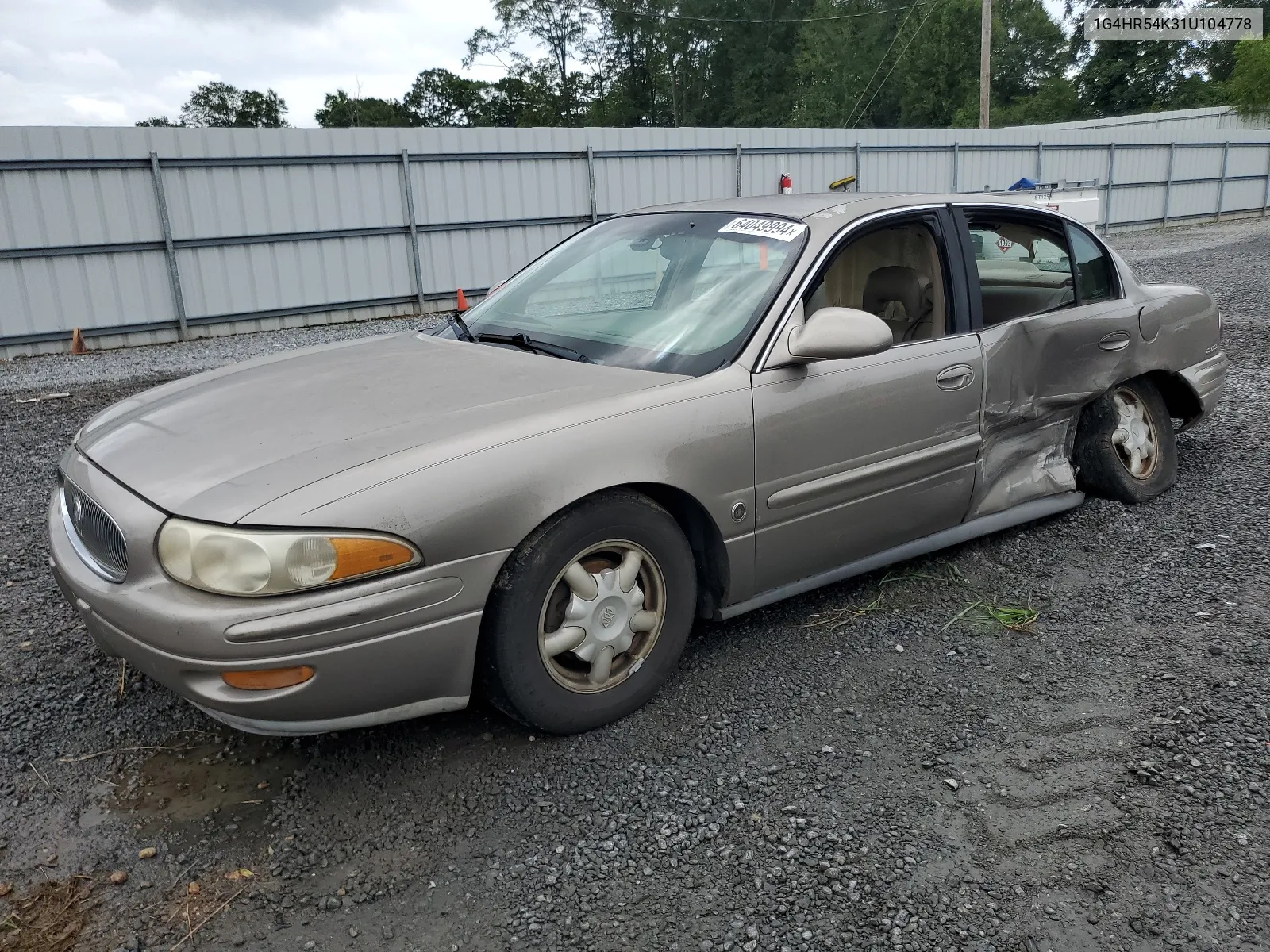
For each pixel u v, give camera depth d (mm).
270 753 2764
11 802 2547
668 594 2910
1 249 11805
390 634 2359
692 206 3877
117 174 12430
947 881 2215
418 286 15141
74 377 10109
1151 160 26312
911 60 52938
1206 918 2088
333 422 2674
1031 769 2625
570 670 2818
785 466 3078
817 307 3242
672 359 3076
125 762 2730
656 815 2463
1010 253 3992
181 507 2330
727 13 56969
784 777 2609
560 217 16281
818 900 2158
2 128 11562
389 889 2223
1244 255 17266
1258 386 6969
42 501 5301
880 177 20547
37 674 3223
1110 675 3102
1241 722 2791
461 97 64625
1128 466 4562
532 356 3238
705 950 2025
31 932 2094
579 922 2111
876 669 3186
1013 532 4293
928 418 3471
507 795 2547
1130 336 4332
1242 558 3930
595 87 61906
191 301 13297
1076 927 2070
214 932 2100
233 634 2213
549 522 2602
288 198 13773
